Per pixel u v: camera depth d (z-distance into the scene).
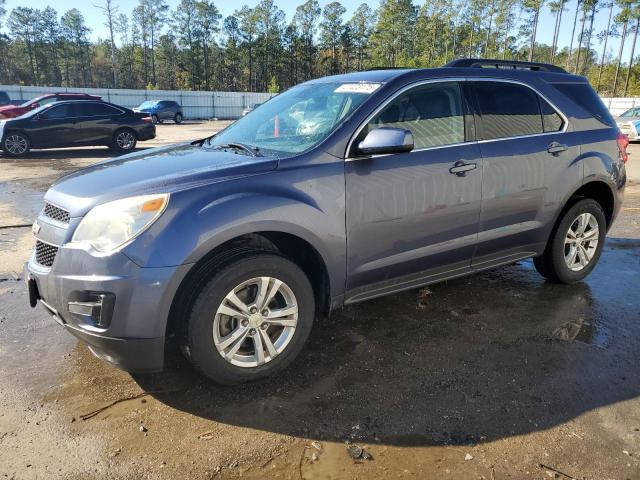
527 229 4.07
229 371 2.86
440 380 3.09
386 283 3.45
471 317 3.97
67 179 3.14
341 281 3.21
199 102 48.97
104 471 2.32
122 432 2.59
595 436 2.58
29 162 13.41
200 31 92.81
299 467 2.36
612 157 4.50
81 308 2.61
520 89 4.03
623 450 2.47
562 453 2.45
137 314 2.56
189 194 2.68
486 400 2.88
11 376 3.08
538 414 2.76
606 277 4.89
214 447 2.49
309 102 3.68
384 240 3.30
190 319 2.70
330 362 3.29
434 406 2.82
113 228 2.59
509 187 3.83
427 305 4.19
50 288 2.73
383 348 3.47
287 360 3.08
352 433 2.60
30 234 6.32
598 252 4.68
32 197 8.72
